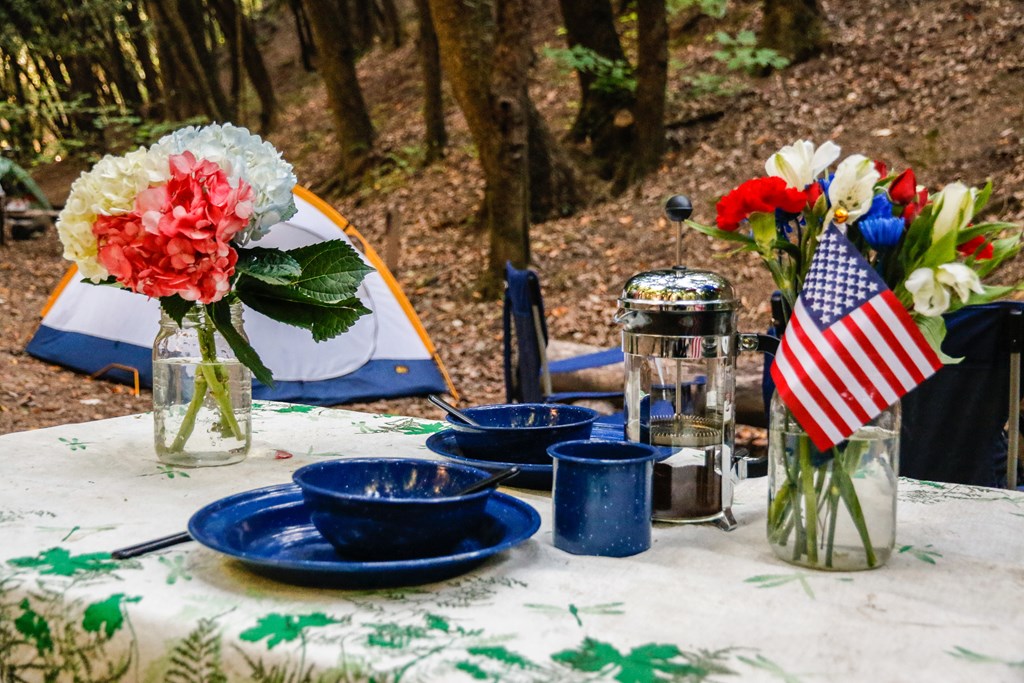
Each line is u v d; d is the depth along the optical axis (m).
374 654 0.92
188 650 1.00
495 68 8.22
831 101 10.17
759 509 1.53
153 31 17.94
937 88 9.56
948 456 2.90
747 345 1.40
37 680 1.12
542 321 3.97
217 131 1.65
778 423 1.24
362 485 1.30
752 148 10.04
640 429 1.42
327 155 15.72
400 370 5.98
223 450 1.74
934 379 2.86
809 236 1.28
